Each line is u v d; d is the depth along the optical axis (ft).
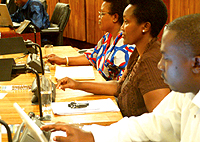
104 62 9.20
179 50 3.57
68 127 4.63
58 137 4.54
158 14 6.20
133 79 6.24
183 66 3.59
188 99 4.26
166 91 5.81
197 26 3.55
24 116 3.89
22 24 13.01
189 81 3.64
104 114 6.16
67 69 9.41
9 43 7.27
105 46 9.80
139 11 6.18
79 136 4.59
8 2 21.09
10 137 3.76
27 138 4.49
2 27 14.47
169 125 4.58
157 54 6.02
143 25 6.25
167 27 3.77
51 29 18.11
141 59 6.10
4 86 7.86
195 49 3.51
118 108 6.35
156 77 5.85
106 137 4.63
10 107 6.49
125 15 6.35
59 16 18.81
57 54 11.80
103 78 8.70
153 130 4.62
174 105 4.58
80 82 7.36
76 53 12.03
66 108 6.33
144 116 4.80
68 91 7.61
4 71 5.50
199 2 16.19
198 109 3.92
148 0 6.19
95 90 7.30
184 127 4.29
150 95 5.84
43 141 3.79
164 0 17.75
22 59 10.59
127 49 8.61
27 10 18.45
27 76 8.82
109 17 9.05
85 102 6.61
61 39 18.51
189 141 3.96
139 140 4.65
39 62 9.07
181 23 3.62
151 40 6.30
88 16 23.32
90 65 10.45
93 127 4.82
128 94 6.35
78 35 24.49
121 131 4.67
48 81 6.56
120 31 8.98
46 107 6.35
